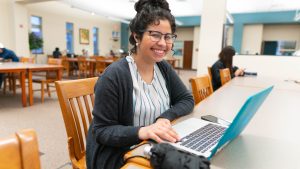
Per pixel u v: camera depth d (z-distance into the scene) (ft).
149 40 2.95
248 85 7.18
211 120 3.15
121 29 45.68
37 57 30.68
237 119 1.99
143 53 3.11
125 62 3.16
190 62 43.42
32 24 29.94
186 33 43.24
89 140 3.04
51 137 7.70
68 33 35.94
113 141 2.54
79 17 36.78
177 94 3.75
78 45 37.37
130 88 2.96
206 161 1.77
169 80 3.74
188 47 43.37
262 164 2.00
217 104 4.30
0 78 15.34
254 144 2.44
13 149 1.47
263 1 27.35
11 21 23.80
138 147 2.24
